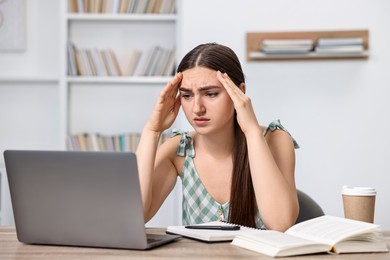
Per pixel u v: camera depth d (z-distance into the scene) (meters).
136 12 4.39
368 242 1.41
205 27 4.02
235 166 1.95
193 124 1.83
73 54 4.33
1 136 4.49
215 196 2.03
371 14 3.96
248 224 1.93
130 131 4.50
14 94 4.50
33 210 1.49
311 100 3.99
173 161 2.12
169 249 1.41
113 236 1.42
